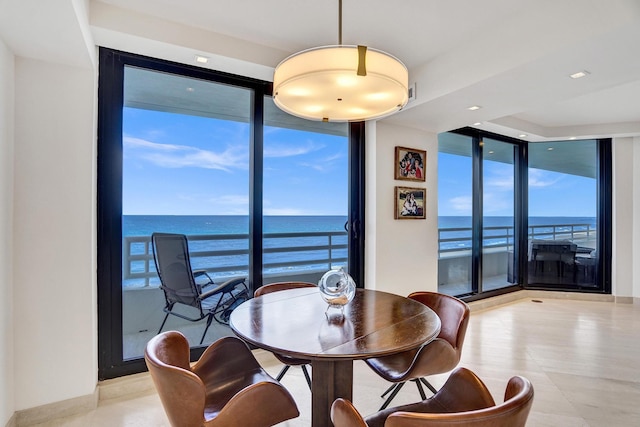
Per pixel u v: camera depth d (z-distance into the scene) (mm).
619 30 1843
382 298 2172
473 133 4742
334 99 1926
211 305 3035
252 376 1715
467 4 2152
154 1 2139
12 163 2049
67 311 2213
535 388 2568
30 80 2115
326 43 2664
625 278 5062
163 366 1247
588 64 2262
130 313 2734
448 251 4848
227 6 2189
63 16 1695
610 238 5164
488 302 4758
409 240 3877
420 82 3047
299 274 3680
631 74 2416
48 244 2162
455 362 1922
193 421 1274
